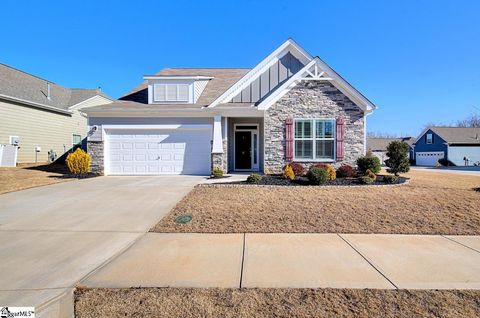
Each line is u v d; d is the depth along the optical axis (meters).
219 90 17.02
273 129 13.53
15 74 21.33
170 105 15.27
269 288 3.50
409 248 4.88
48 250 4.76
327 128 13.45
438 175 16.14
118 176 14.05
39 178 12.81
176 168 14.81
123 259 4.39
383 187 9.94
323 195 8.71
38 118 20.38
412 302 3.20
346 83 13.15
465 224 6.20
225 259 4.39
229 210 7.15
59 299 3.27
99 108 14.33
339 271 3.97
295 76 13.27
